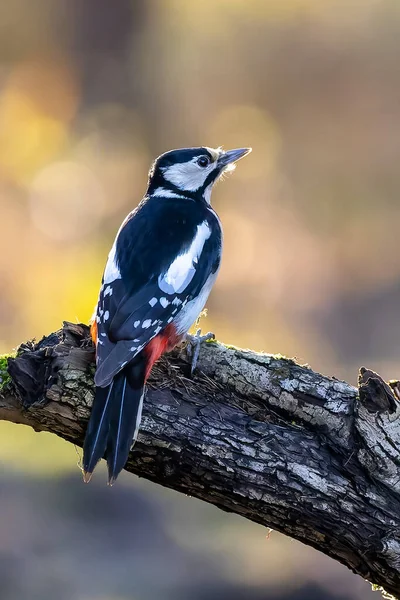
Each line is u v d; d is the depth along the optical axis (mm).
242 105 23938
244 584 11023
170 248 6855
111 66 24281
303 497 5730
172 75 24062
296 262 21906
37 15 23750
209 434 5758
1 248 18547
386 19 23281
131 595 10898
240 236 22500
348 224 23359
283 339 18719
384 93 23766
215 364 6031
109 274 6723
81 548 11906
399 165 23578
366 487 5723
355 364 18016
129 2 24000
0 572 11336
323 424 5832
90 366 5840
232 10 23484
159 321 6387
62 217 20391
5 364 5965
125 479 13047
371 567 5801
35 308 16719
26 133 22047
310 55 23688
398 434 5691
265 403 5977
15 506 12398
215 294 20094
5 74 23391
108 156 23250
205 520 12484
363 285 21266
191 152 7906
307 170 23938
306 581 10961
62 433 5973
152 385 5961
